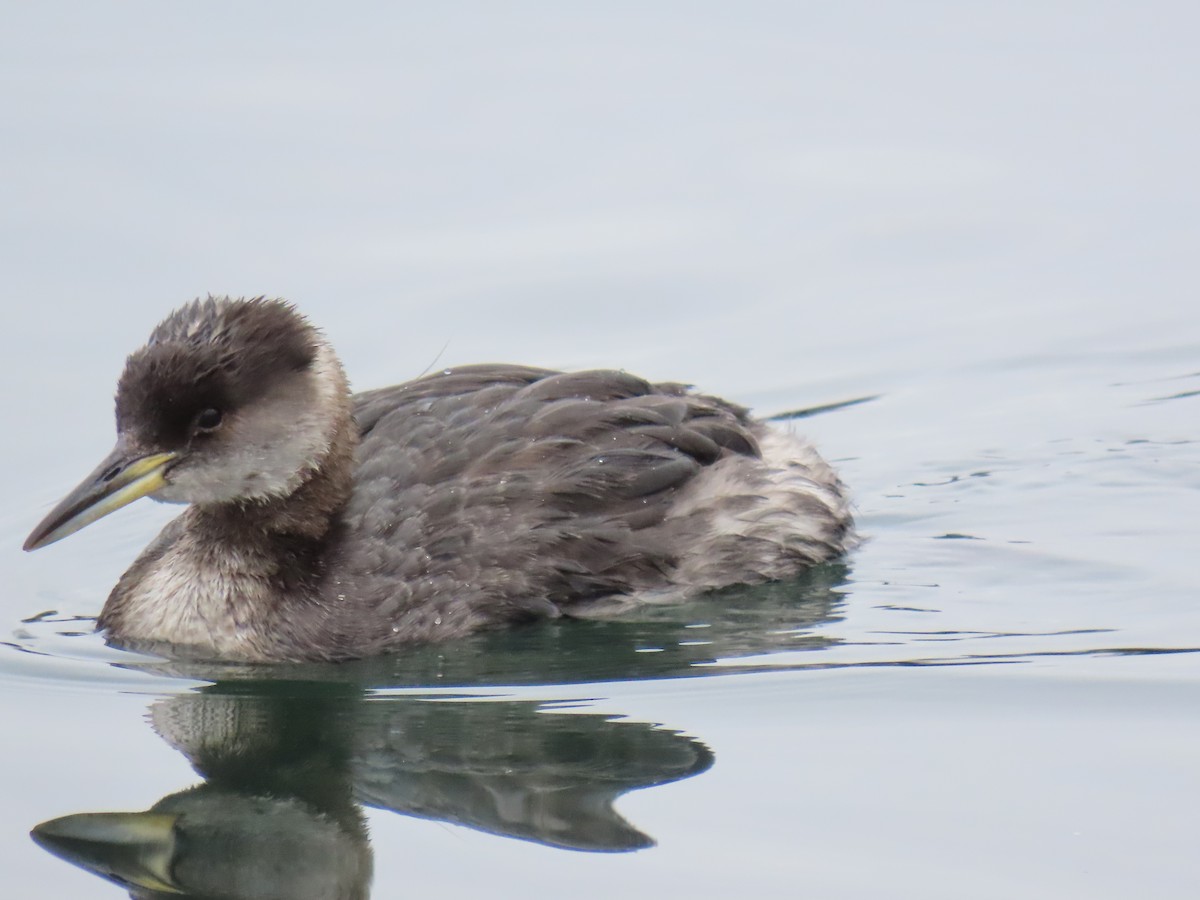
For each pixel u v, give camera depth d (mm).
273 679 13523
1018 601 14500
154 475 13625
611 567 14375
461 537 14156
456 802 11594
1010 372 19266
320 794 11750
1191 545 15477
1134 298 20453
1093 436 17922
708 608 14539
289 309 14078
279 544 14008
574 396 15008
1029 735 12094
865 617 14273
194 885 10609
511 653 13844
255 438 13688
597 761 12016
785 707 12664
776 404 18734
